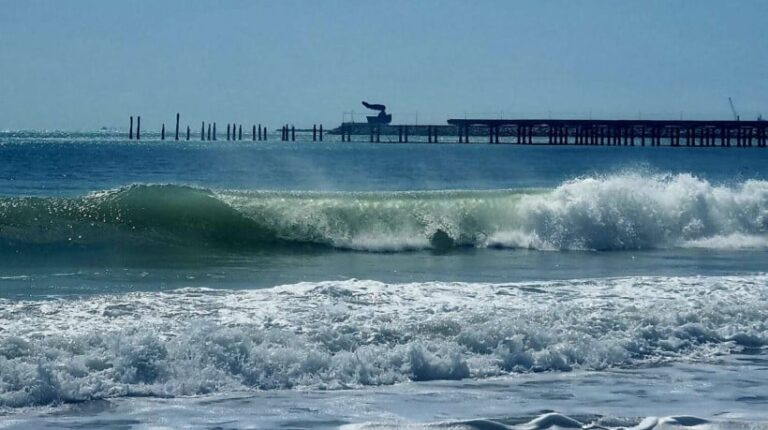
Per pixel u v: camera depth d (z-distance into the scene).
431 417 14.00
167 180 75.56
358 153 153.25
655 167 109.62
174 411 13.90
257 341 16.38
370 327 17.62
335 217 37.41
